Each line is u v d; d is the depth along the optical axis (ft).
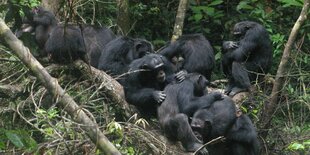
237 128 36.81
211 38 59.36
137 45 42.68
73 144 31.60
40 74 25.55
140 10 58.95
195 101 36.63
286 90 43.11
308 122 45.01
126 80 37.93
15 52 25.11
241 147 36.76
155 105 37.27
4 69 39.22
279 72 41.01
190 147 34.68
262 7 56.29
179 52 44.04
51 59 39.81
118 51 42.04
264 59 45.24
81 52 39.73
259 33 44.96
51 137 32.17
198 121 35.81
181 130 34.76
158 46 57.72
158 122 37.32
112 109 39.11
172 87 37.17
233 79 43.96
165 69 39.45
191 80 37.76
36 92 36.37
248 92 42.60
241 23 45.91
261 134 40.70
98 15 55.72
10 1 27.78
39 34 41.37
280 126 42.55
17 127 37.01
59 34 39.40
